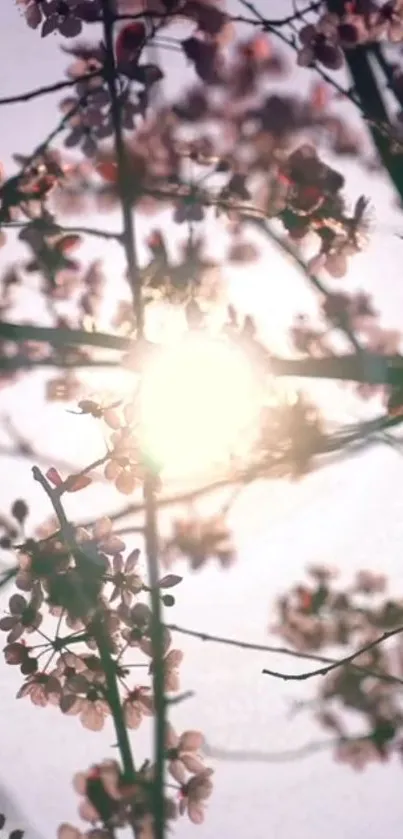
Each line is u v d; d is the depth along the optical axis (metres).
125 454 3.63
